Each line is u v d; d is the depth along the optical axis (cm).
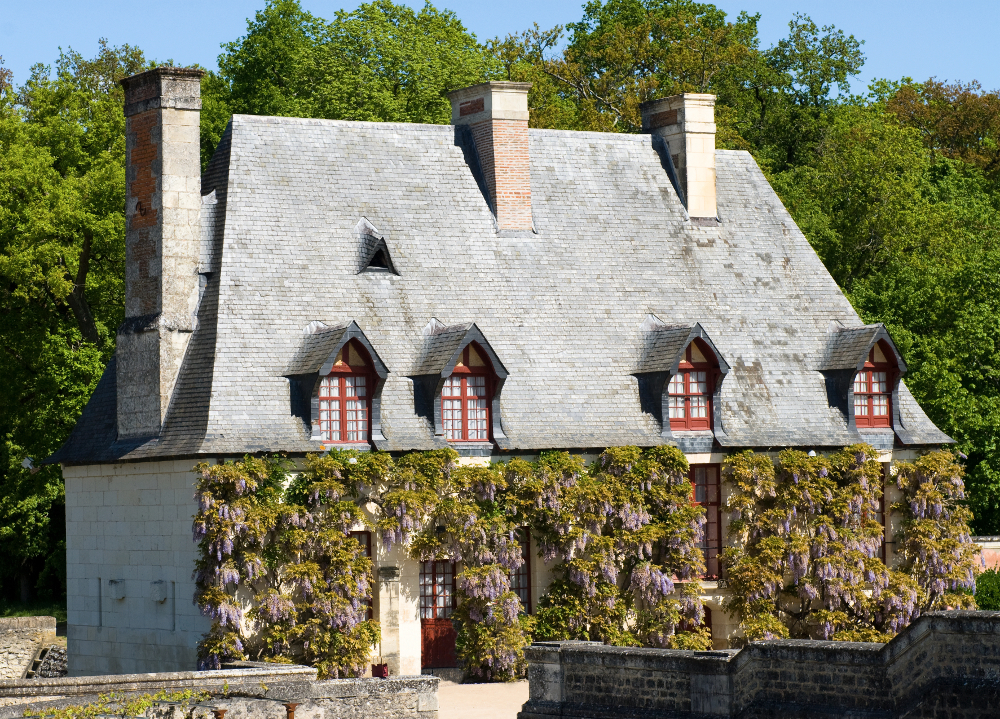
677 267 5088
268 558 4156
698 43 9406
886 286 7244
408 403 4475
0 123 5972
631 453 4622
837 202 7800
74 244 6162
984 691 2759
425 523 4372
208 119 7169
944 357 6556
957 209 8656
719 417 4828
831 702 3014
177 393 4356
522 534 4566
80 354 6334
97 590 4606
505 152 4941
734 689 3167
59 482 6775
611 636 4534
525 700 4031
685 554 4647
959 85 10888
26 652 5391
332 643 4166
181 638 4253
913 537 4994
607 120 8669
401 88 7800
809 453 4912
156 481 4350
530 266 4872
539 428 4606
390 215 4753
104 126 6500
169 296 4400
